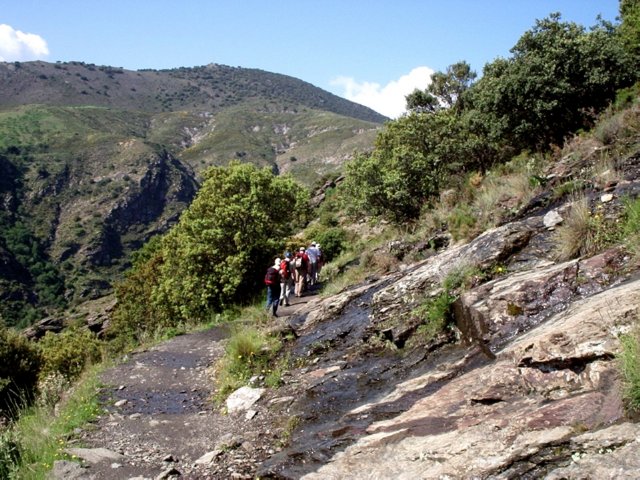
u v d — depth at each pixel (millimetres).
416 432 4207
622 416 3111
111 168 163250
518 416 3682
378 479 3740
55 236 131500
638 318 3678
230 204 20172
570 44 15828
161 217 156000
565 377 3953
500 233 8070
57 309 101062
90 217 140250
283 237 21531
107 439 6539
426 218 14398
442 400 4645
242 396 7594
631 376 3172
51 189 146875
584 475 2752
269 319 12961
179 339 13359
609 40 16188
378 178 18719
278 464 4801
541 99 15789
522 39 17156
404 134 19438
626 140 10062
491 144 17438
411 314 7719
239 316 16016
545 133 16359
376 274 12438
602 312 4332
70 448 6074
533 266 6910
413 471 3613
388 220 19594
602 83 15383
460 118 20109
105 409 7855
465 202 12938
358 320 9039
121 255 135500
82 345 18844
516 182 10898
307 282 17656
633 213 6168
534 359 4211
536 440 3266
